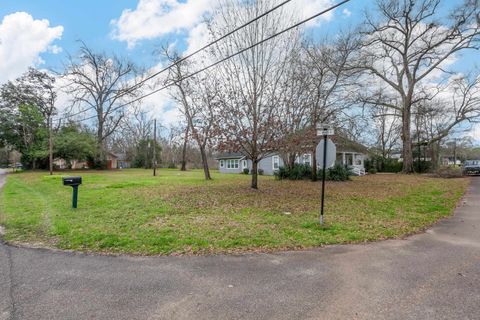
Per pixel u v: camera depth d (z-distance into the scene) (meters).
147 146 55.03
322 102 17.25
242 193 12.88
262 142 12.45
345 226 7.21
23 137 38.66
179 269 4.64
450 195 13.17
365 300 3.57
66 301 3.63
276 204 10.34
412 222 7.79
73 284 4.12
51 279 4.30
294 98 13.34
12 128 38.03
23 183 20.58
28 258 5.25
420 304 3.46
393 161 41.03
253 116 12.02
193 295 3.75
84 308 3.45
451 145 54.66
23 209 9.77
